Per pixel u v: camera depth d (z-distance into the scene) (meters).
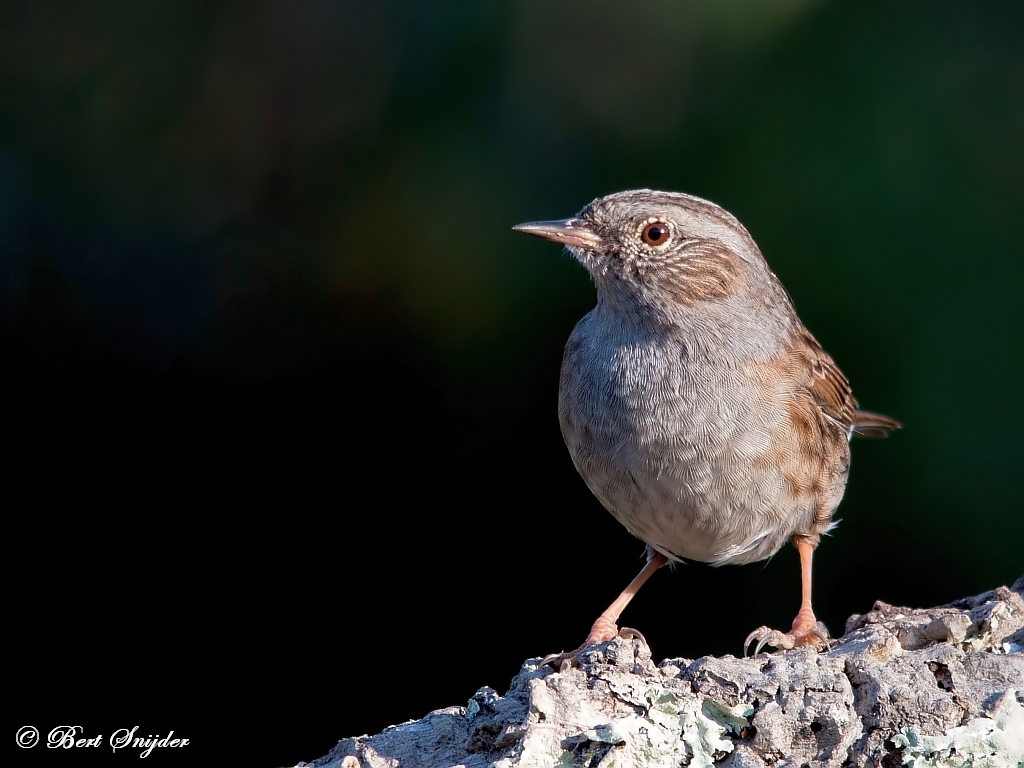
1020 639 6.17
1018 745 5.33
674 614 12.14
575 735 5.45
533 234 7.97
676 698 5.54
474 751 5.82
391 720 12.22
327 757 6.02
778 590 11.66
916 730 5.41
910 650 6.04
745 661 5.70
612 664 5.75
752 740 5.48
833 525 8.57
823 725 5.45
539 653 12.27
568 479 12.66
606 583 12.46
